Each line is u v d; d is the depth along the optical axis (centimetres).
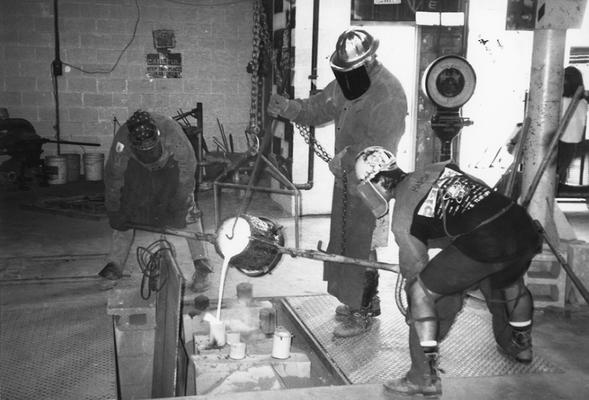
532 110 489
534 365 370
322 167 802
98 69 1079
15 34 1046
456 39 803
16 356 382
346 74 381
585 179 802
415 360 311
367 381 353
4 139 961
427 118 817
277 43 859
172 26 1091
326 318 448
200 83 1116
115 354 396
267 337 418
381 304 479
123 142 461
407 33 797
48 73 1066
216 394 310
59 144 1082
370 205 316
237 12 1110
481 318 445
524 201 421
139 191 470
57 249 624
